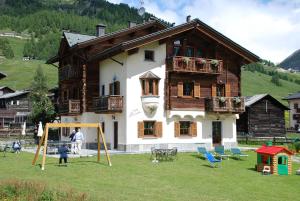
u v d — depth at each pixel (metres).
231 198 16.27
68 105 37.12
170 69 32.28
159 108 32.22
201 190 17.70
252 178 21.59
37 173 20.56
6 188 13.66
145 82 31.77
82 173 20.86
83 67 36.09
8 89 96.81
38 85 77.25
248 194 17.39
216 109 33.19
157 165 24.44
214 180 20.48
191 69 32.66
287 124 93.12
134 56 31.56
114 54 32.44
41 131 33.12
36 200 12.68
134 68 31.55
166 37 32.03
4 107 87.81
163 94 32.44
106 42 36.31
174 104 32.62
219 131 34.94
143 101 31.59
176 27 32.25
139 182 18.94
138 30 36.84
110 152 30.47
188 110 33.12
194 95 33.44
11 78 147.50
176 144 32.72
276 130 53.00
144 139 31.61
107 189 16.75
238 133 51.16
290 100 88.38
